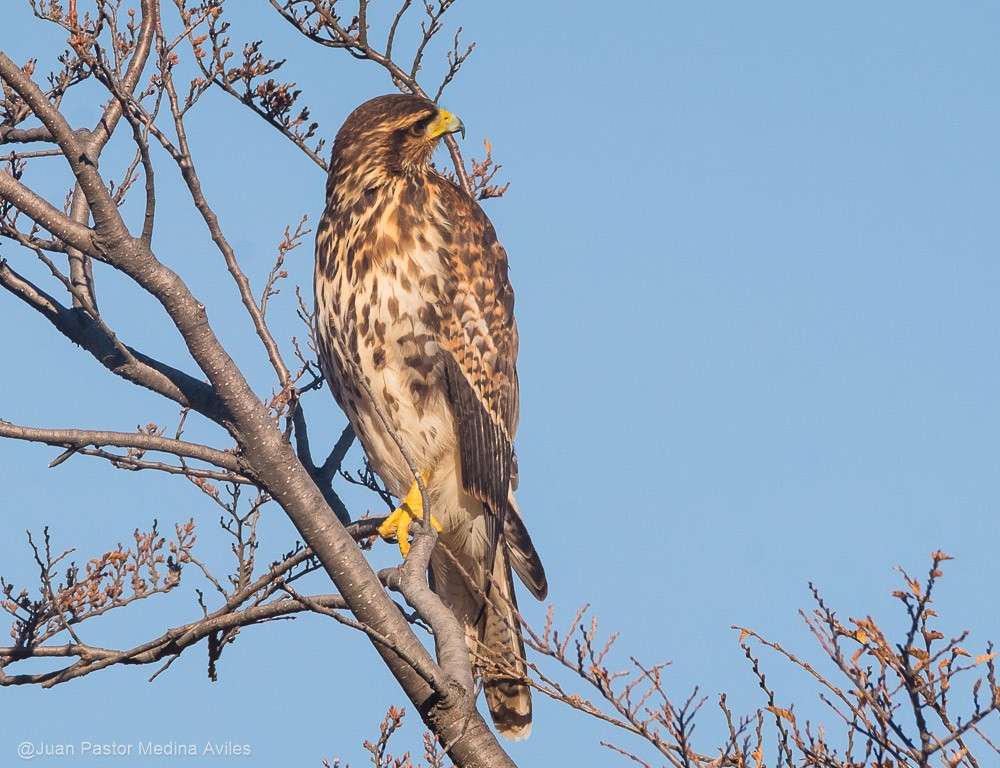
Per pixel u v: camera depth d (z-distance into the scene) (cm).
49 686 1048
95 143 1197
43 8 952
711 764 853
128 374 1055
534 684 921
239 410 945
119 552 1106
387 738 974
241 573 1105
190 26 1002
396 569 942
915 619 789
